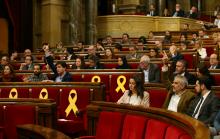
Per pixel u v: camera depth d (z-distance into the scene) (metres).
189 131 3.78
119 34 20.14
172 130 4.18
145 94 6.96
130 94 7.07
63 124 7.73
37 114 6.86
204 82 6.13
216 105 6.02
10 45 17.88
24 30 18.20
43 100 6.91
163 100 7.49
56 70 10.12
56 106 7.01
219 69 8.55
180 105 6.33
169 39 16.69
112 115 5.61
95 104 6.27
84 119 7.49
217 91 6.69
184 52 11.86
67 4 19.31
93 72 9.91
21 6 18.08
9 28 17.89
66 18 19.28
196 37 16.05
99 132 5.71
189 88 6.96
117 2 21.95
